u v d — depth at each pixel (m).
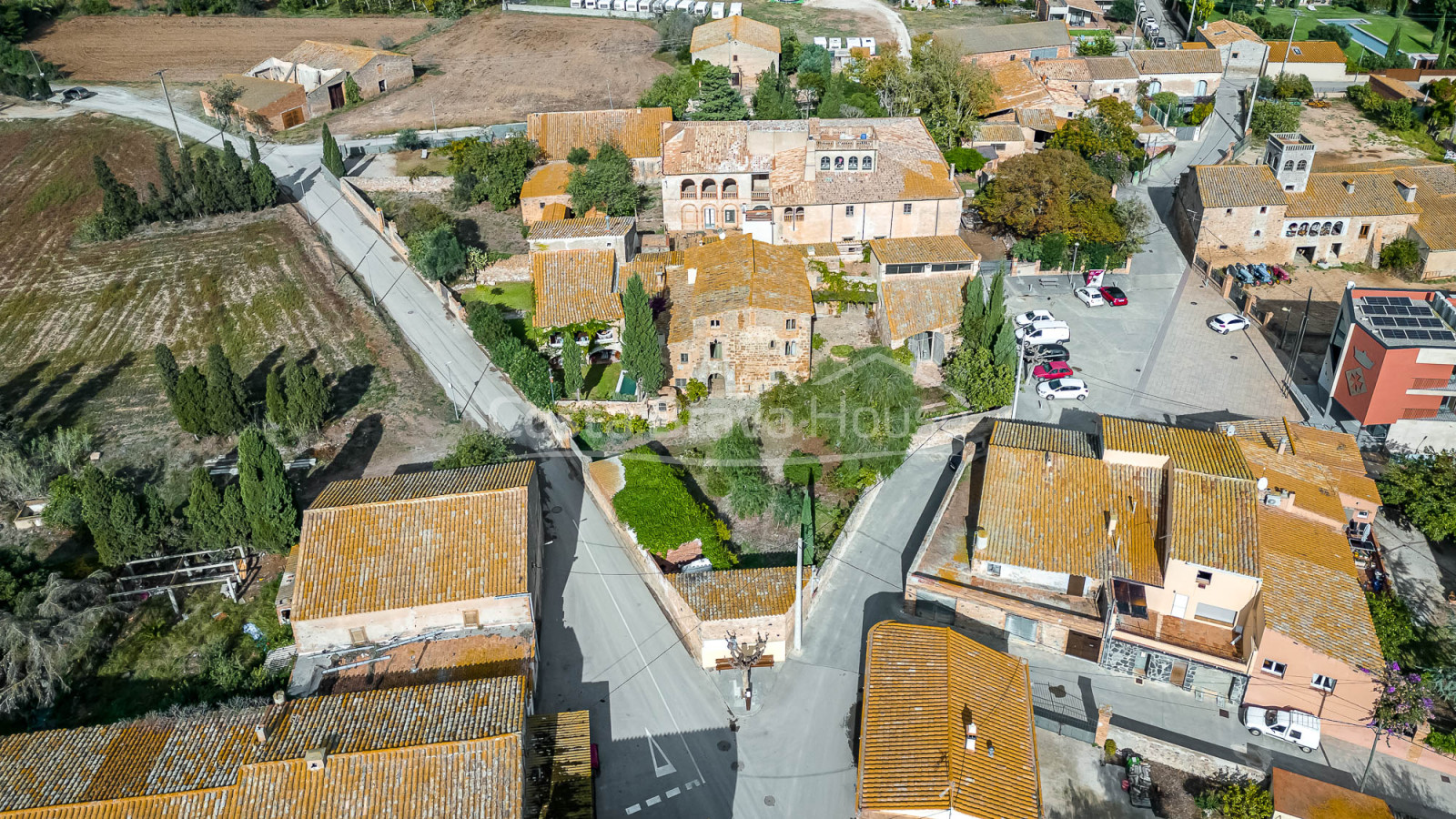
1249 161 120.38
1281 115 127.94
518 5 192.25
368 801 45.09
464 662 55.22
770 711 56.19
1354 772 52.47
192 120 144.50
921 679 51.94
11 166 133.25
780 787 52.03
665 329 83.62
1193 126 127.12
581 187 105.12
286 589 60.41
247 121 140.50
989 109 123.50
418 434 77.75
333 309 95.88
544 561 65.81
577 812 48.09
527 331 88.69
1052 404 78.94
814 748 54.06
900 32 165.88
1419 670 55.78
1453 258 96.25
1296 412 78.25
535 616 59.91
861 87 128.00
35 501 71.12
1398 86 137.88
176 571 63.09
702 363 78.62
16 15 180.00
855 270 91.12
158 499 64.19
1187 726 54.94
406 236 104.12
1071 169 96.50
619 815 50.69
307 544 57.78
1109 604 56.38
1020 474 62.62
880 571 64.81
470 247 103.38
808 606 61.56
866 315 87.69
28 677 55.50
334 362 87.94
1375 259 99.56
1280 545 57.69
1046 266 97.50
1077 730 54.09
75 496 68.38
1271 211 97.19
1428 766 52.69
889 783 47.19
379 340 90.31
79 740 48.31
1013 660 55.28
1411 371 70.69
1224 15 188.12
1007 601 58.69
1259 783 51.28
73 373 89.19
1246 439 66.94
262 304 97.75
